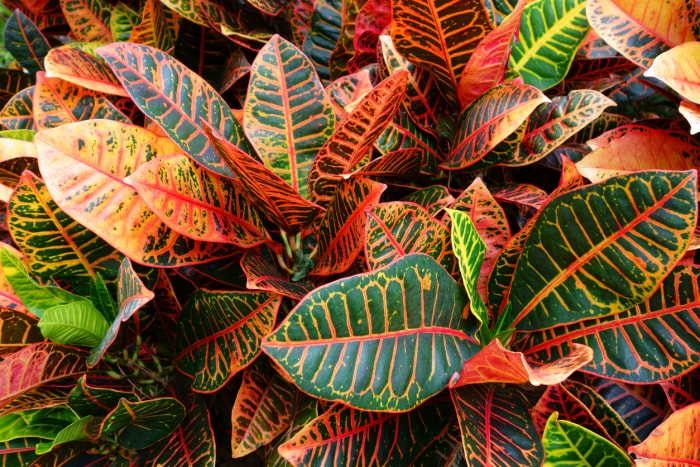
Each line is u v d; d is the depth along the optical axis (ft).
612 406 2.38
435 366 2.15
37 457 2.45
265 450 2.60
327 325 1.99
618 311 2.22
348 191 2.33
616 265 2.19
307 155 2.59
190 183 2.31
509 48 2.47
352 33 3.10
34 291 2.33
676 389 2.29
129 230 2.23
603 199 2.15
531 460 2.09
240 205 2.48
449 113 2.89
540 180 2.96
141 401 2.20
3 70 3.28
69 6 3.48
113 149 2.24
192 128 2.45
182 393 2.52
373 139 2.41
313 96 2.58
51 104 2.60
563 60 2.73
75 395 2.23
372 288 2.05
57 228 2.34
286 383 2.48
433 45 2.58
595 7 2.52
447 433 2.38
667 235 2.09
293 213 2.43
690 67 2.33
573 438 2.06
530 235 2.29
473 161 2.52
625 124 2.73
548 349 2.34
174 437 2.42
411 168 2.65
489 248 2.44
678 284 2.23
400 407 2.06
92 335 2.31
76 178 2.15
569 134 2.55
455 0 2.40
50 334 2.18
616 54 3.05
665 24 2.46
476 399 2.22
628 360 2.24
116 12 3.36
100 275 2.35
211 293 2.35
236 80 3.08
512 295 2.36
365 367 2.03
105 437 2.46
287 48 2.59
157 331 2.62
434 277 2.17
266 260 2.52
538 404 2.21
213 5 3.20
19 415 2.38
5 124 2.83
